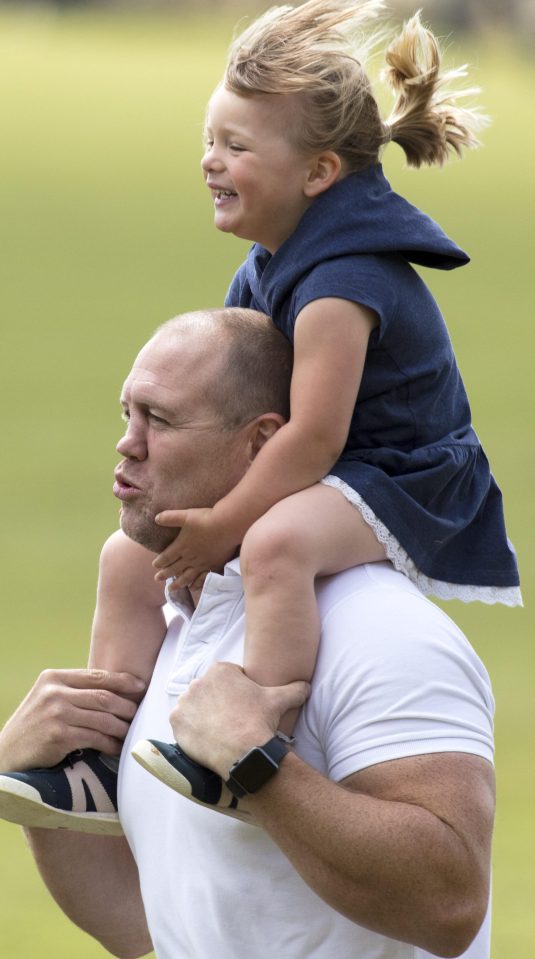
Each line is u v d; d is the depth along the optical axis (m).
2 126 175.50
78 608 58.19
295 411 10.41
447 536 10.81
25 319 118.69
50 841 11.72
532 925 27.69
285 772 9.59
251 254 11.59
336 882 9.48
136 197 156.50
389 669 9.92
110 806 11.18
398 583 10.50
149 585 11.38
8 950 25.72
